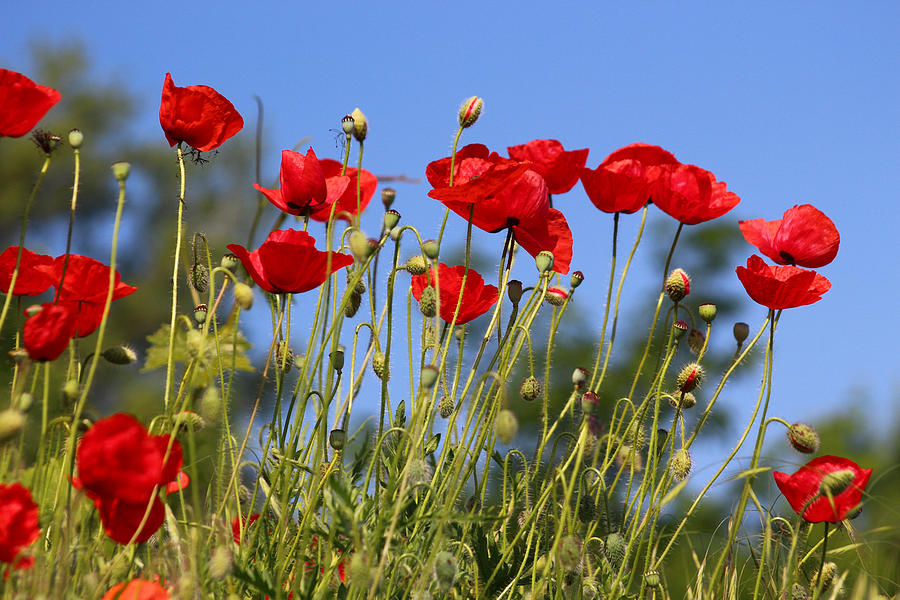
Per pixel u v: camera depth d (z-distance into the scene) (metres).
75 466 1.98
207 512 2.04
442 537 2.01
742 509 2.07
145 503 1.92
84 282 2.02
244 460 2.03
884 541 2.11
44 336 1.92
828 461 2.06
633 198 2.12
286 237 2.08
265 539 2.03
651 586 2.07
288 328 2.05
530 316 2.11
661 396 2.12
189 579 1.91
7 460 1.96
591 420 2.00
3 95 1.96
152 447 1.90
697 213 2.13
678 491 2.05
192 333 1.95
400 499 1.93
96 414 1.97
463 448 2.04
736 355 2.12
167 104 2.08
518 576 2.04
